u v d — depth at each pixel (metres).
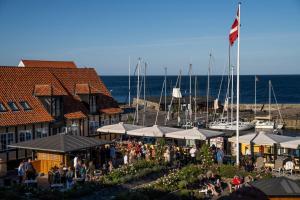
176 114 83.75
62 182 26.55
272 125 72.81
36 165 30.06
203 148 31.69
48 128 38.22
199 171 28.83
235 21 31.17
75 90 44.78
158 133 36.69
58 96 39.97
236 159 32.03
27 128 35.91
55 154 29.69
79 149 28.70
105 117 46.38
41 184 27.30
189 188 26.05
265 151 36.06
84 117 42.81
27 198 22.97
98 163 32.41
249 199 16.66
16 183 25.30
